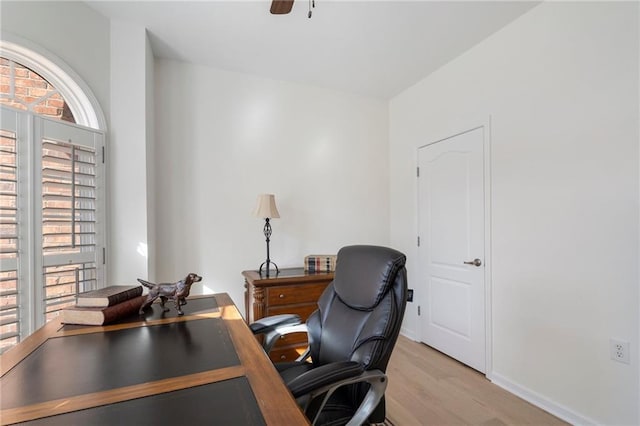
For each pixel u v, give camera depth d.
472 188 2.40
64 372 0.80
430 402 1.92
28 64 1.72
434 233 2.78
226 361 0.88
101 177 1.93
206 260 2.62
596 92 1.64
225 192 2.70
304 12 1.97
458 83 2.52
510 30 2.09
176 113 2.54
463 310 2.46
